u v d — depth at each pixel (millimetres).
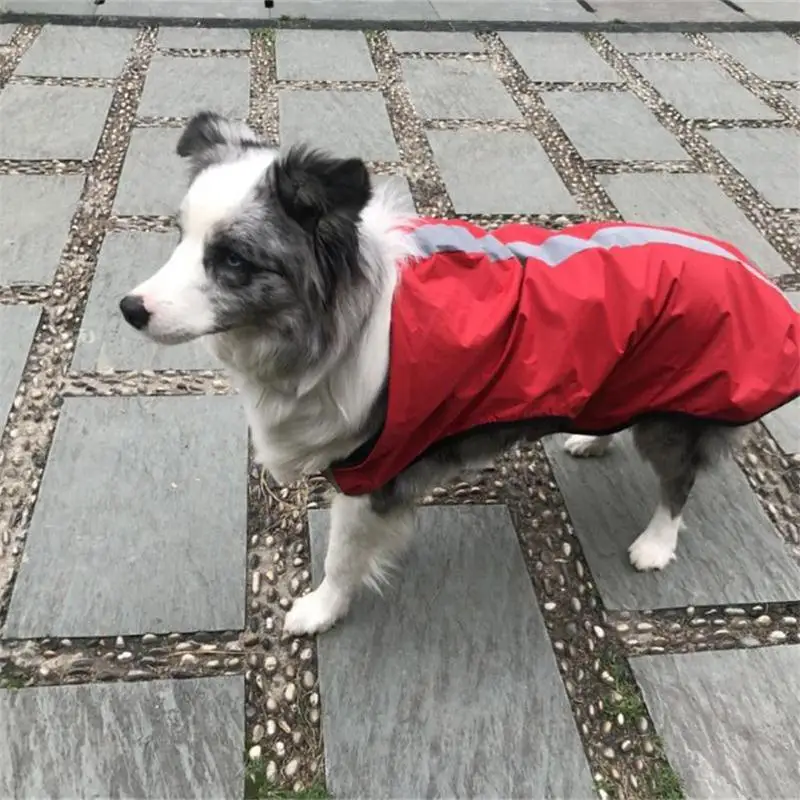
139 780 936
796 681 1080
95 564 1131
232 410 1365
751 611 1162
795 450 1390
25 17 2484
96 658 1037
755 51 2727
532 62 2541
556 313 911
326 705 1018
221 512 1218
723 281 971
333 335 831
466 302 889
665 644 1118
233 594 1120
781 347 994
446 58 2521
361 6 2789
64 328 1476
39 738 958
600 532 1256
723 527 1273
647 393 1012
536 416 940
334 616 1096
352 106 2217
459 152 2068
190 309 807
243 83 2281
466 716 1020
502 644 1101
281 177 766
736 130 2273
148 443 1299
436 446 965
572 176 2025
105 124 2039
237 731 986
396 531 1046
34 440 1289
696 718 1036
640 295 934
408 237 906
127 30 2498
